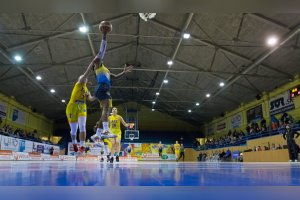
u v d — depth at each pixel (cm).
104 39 530
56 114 3862
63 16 1531
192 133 4475
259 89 2558
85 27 1543
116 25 1711
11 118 2825
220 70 2170
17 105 2969
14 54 1872
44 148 2264
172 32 1742
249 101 2928
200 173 274
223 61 2038
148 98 3669
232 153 2861
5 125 2662
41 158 1906
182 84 2741
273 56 1884
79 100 600
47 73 2317
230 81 2372
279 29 1512
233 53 1877
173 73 2536
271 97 2534
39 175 229
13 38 1717
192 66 2172
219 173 275
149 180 182
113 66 2402
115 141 1068
